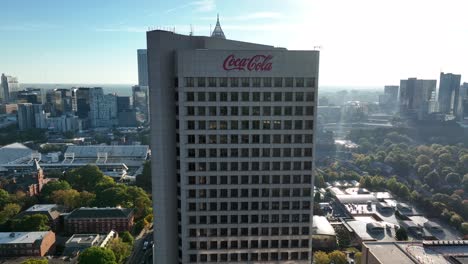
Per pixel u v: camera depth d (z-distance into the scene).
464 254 132.62
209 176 114.69
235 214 117.19
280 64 110.75
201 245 118.44
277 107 112.69
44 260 167.88
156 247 117.44
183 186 114.69
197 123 111.75
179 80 109.25
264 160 115.00
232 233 118.38
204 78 109.81
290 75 111.50
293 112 113.31
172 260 120.31
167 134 112.44
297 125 114.19
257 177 115.81
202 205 116.19
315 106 113.38
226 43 127.12
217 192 115.81
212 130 112.31
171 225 118.12
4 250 189.00
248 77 110.69
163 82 108.56
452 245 143.38
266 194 117.00
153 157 112.50
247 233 118.56
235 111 112.00
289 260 121.31
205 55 108.62
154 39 105.12
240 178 115.50
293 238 120.00
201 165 114.00
